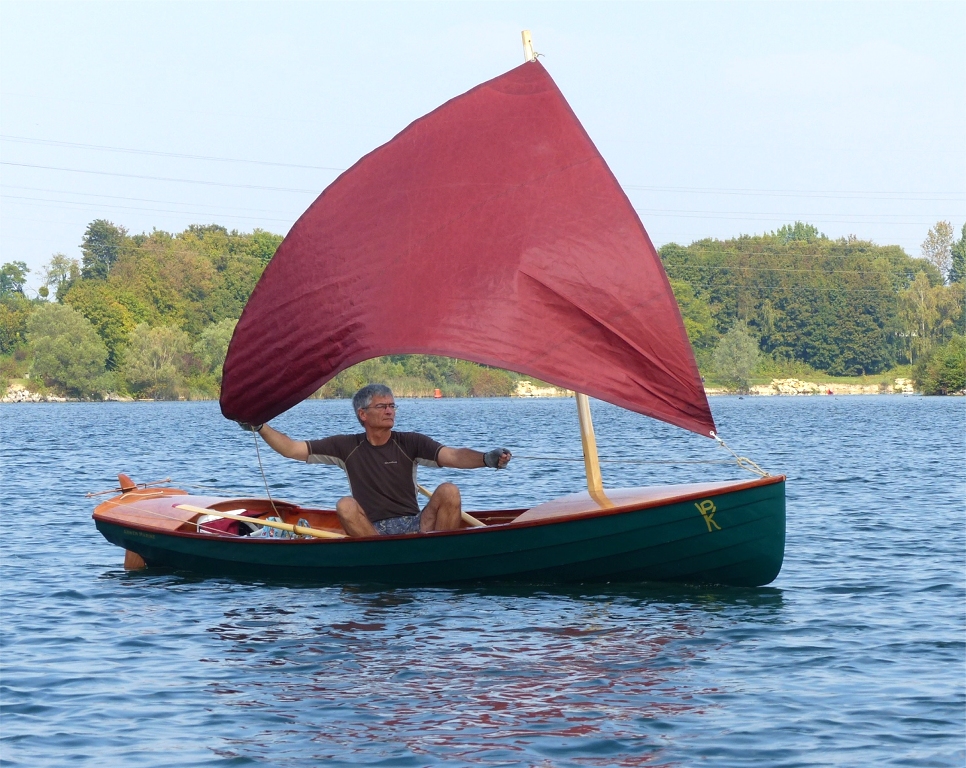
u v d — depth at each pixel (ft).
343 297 93.91
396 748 51.90
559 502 89.35
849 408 626.23
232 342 96.89
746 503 83.51
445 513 89.81
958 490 162.91
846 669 64.34
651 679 62.18
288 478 195.11
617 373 89.71
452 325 91.40
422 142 95.40
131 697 59.98
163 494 107.96
